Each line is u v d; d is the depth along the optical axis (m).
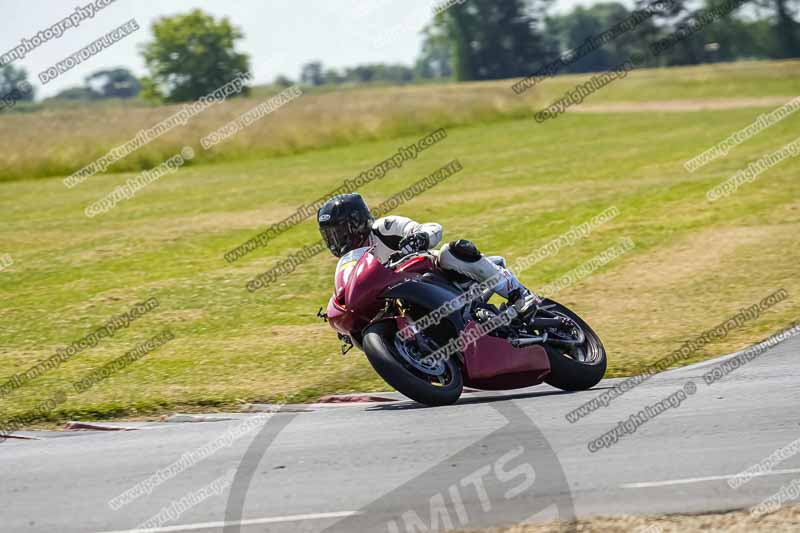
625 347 33.62
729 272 46.06
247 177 99.50
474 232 61.59
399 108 141.38
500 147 113.44
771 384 25.03
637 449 19.25
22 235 69.50
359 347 26.12
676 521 15.41
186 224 70.94
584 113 158.25
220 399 29.70
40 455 22.62
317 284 49.44
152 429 25.44
